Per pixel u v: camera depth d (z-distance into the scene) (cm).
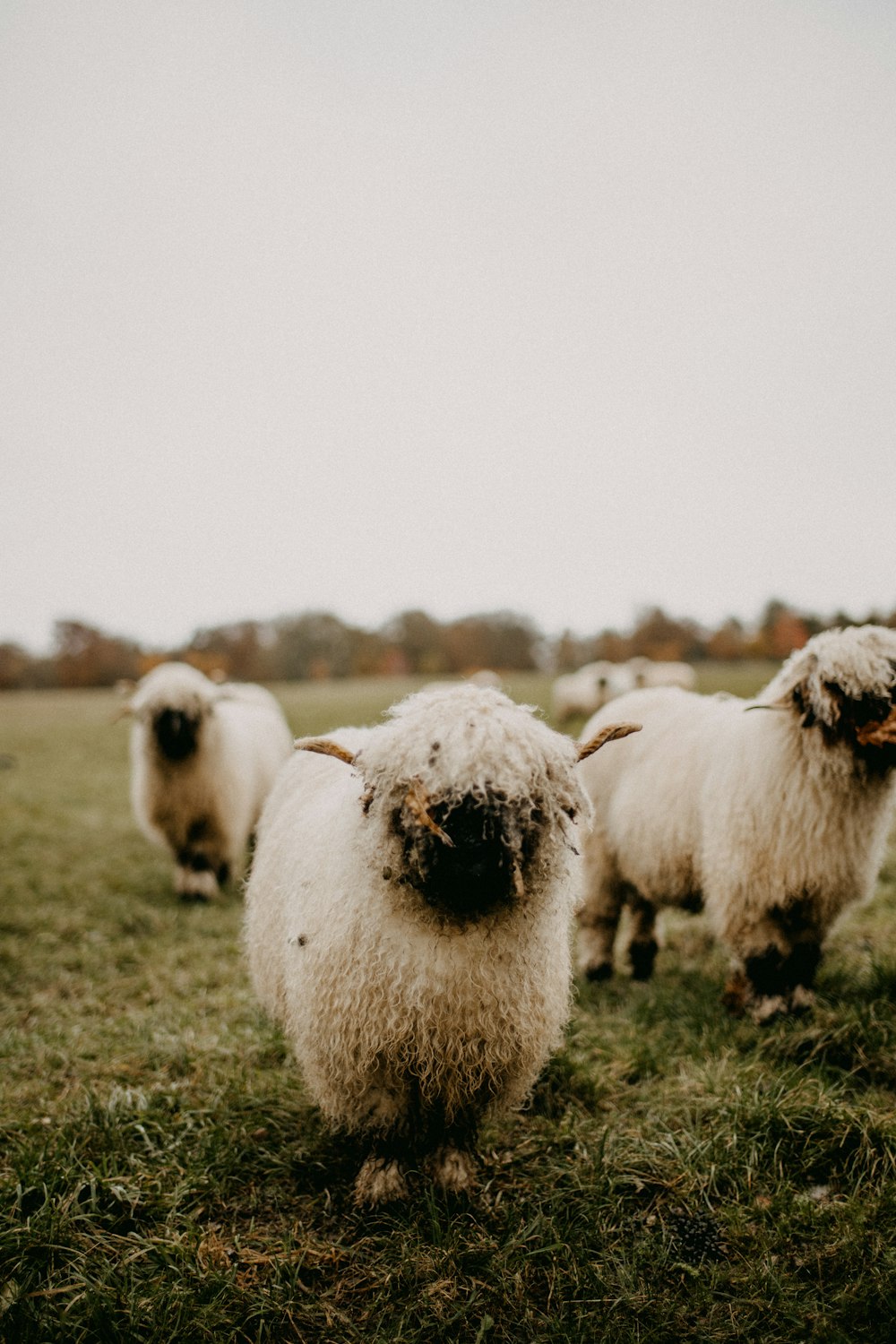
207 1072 431
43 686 7288
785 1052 423
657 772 544
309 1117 383
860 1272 279
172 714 776
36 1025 512
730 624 6562
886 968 482
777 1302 272
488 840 260
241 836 861
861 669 419
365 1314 275
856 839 446
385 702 3397
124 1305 273
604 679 2755
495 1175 341
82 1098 407
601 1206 316
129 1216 314
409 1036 295
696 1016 479
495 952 291
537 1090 402
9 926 708
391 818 277
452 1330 270
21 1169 333
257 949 386
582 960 589
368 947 293
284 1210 328
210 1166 345
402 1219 308
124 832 1129
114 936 693
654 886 544
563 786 284
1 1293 278
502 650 8612
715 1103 374
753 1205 319
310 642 8756
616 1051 441
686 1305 276
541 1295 285
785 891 453
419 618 8869
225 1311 271
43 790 1478
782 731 457
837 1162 337
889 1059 399
